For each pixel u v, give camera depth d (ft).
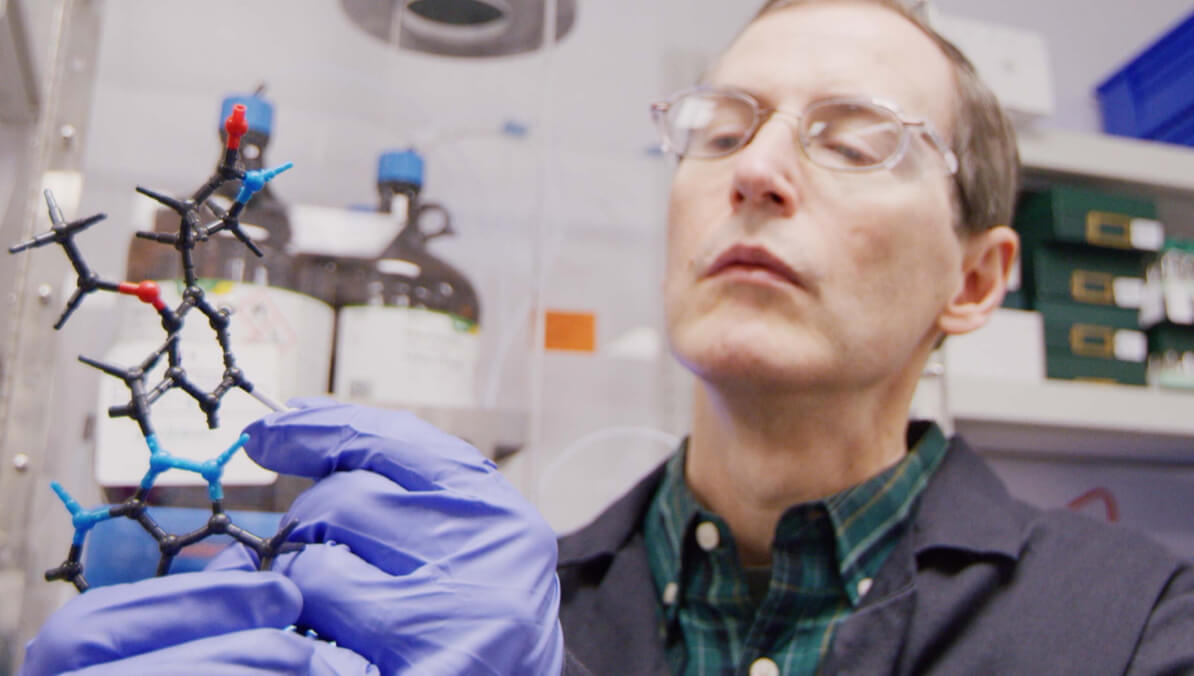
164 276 2.32
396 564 1.54
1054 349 3.68
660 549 2.45
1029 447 4.16
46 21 2.31
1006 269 2.60
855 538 2.20
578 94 4.19
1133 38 5.46
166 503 2.19
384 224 2.77
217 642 1.26
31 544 2.29
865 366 2.05
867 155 2.14
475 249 3.84
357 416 1.70
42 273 2.33
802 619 2.19
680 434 4.10
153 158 3.34
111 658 1.24
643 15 4.39
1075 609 2.06
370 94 3.74
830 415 2.13
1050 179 3.92
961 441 2.62
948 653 2.04
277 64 3.59
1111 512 4.47
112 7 3.35
